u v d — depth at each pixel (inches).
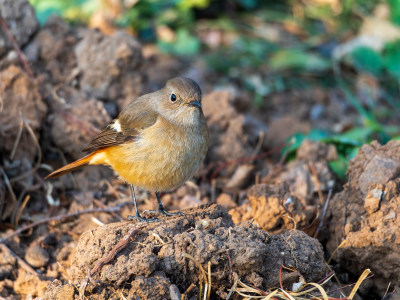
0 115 423.2
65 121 450.0
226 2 791.1
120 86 496.7
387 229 330.0
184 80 356.2
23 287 361.4
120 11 690.8
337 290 322.3
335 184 448.8
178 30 743.7
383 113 649.6
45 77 466.3
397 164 359.3
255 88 669.9
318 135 504.4
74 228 409.1
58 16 497.0
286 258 311.6
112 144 365.4
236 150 494.6
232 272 299.7
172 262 297.6
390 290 338.0
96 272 292.4
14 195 410.3
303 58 710.5
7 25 461.4
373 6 790.5
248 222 323.3
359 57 700.0
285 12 812.6
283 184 388.8
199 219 329.4
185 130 350.9
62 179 439.8
